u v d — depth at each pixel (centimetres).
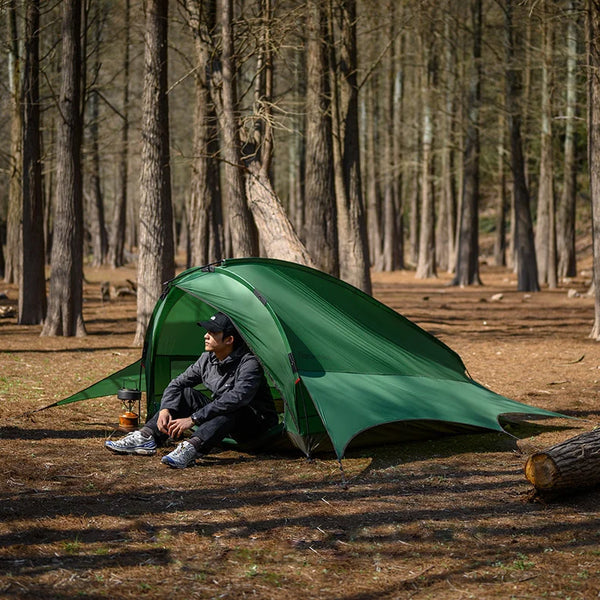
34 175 1695
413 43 3519
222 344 642
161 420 642
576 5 1670
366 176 4531
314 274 765
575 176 3612
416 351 775
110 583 384
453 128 3647
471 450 681
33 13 1620
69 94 1423
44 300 1733
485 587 384
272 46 1409
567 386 998
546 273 3306
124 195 4259
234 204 1402
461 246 3169
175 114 3391
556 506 511
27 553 418
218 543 443
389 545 441
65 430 730
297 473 602
